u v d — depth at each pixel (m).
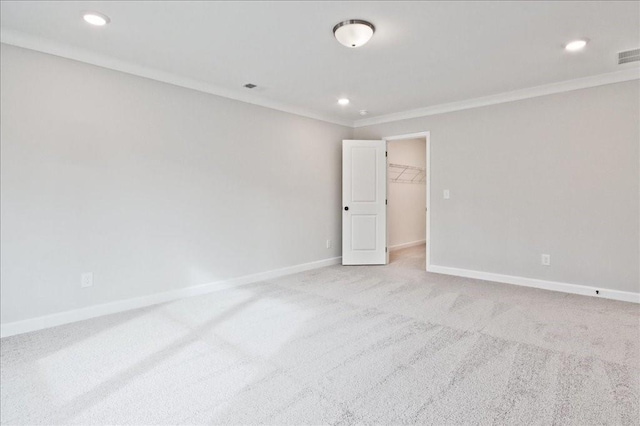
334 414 1.75
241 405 1.82
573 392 1.92
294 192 4.88
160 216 3.52
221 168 4.02
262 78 3.66
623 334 2.69
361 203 5.40
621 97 3.48
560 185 3.86
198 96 3.80
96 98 3.09
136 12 2.35
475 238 4.52
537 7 2.29
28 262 2.77
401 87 3.96
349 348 2.48
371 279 4.49
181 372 2.15
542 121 3.96
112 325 2.91
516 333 2.72
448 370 2.17
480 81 3.75
